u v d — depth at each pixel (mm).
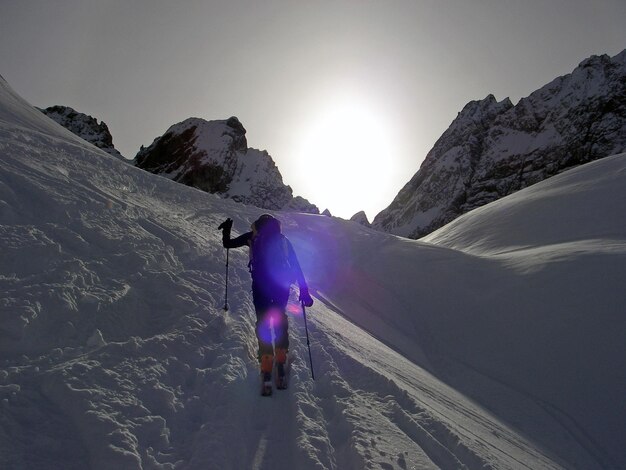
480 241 24406
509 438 6574
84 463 2852
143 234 7523
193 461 3051
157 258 6824
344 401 4457
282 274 4879
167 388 3850
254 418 3947
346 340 7176
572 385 9828
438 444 4031
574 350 10695
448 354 11539
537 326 11781
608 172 25781
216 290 6770
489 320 12508
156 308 5496
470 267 16156
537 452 6777
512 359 10961
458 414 6180
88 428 3039
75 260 5352
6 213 5816
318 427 3889
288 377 4855
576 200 23641
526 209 25516
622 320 11172
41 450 2838
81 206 7125
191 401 3797
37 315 4156
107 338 4453
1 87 20828
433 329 12625
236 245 5238
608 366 10109
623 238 18188
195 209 14859
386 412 4492
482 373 10680
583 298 12258
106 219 7238
